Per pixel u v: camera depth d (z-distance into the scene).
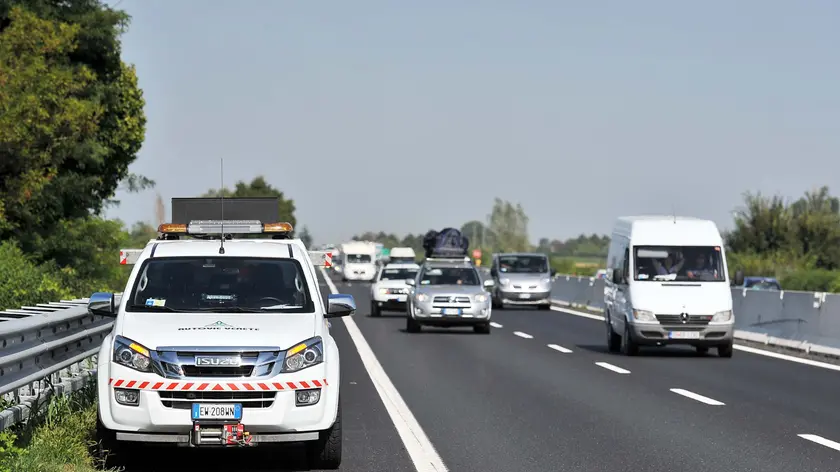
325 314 35.50
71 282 102.06
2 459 28.08
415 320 94.31
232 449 35.97
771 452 35.59
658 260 75.88
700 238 76.81
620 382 57.00
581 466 33.12
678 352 77.88
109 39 138.88
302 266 35.69
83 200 127.50
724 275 75.44
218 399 30.61
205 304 34.09
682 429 40.59
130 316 32.97
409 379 58.25
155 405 30.45
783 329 82.31
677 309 73.12
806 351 77.19
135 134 149.88
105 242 128.00
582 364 67.31
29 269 80.94
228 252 35.72
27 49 107.94
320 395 31.38
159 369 30.67
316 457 32.34
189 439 30.66
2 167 102.94
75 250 120.81
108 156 141.88
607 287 82.12
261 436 30.86
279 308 34.19
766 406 47.34
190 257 35.38
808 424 41.91
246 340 31.20
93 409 38.38
